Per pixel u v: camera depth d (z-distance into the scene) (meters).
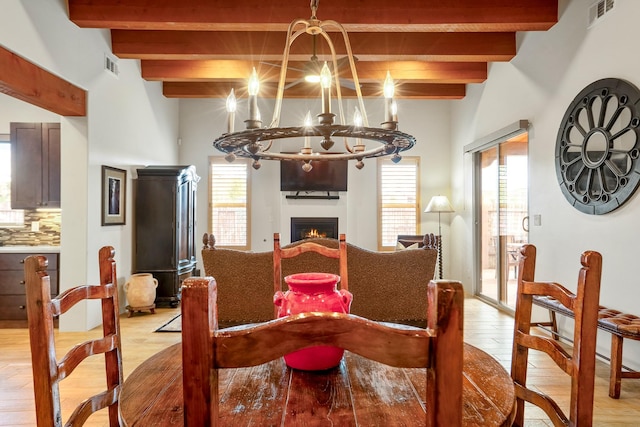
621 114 2.82
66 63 3.54
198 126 6.62
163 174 4.94
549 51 3.74
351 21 3.61
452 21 3.61
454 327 0.54
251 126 1.51
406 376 1.13
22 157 4.27
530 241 4.06
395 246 6.66
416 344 0.55
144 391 1.03
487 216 5.39
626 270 2.80
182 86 5.89
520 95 4.28
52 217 4.75
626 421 2.18
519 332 1.26
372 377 1.12
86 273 3.89
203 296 0.54
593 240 3.14
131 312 4.49
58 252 4.04
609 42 2.95
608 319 2.54
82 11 3.58
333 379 1.11
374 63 5.09
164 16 3.60
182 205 5.16
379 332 0.55
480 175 5.62
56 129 4.27
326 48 4.37
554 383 2.68
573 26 3.38
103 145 4.21
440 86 5.96
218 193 6.63
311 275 1.35
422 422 0.86
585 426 0.97
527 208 4.18
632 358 2.81
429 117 6.71
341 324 0.56
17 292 4.05
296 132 1.47
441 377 0.54
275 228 6.62
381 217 6.68
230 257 3.18
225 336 0.54
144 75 5.14
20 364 3.05
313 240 3.16
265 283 3.21
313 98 6.12
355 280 3.20
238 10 3.60
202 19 3.60
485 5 3.61
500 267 4.90
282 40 4.38
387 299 3.23
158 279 4.93
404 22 3.62
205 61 5.12
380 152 1.94
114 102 4.44
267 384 1.08
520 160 4.40
